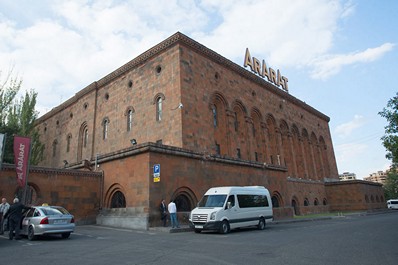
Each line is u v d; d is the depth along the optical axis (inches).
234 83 1402.6
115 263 325.7
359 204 1868.8
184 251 397.4
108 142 1375.5
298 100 1975.9
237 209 687.7
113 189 867.4
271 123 1668.3
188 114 1098.1
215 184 948.0
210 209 647.8
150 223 722.2
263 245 442.9
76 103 1679.4
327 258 337.4
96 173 898.7
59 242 500.7
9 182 747.4
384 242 461.4
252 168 1130.7
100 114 1475.1
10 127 1279.5
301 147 1900.8
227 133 1279.5
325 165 2201.0
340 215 1459.2
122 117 1331.2
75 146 1599.4
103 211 866.8
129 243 482.0
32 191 932.0
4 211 650.2
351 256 348.5
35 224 526.9
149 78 1241.4
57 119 1845.5
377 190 2222.0
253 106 1505.9
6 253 400.8
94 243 484.4
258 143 1503.4
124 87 1364.4
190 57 1181.1
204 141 1133.7
